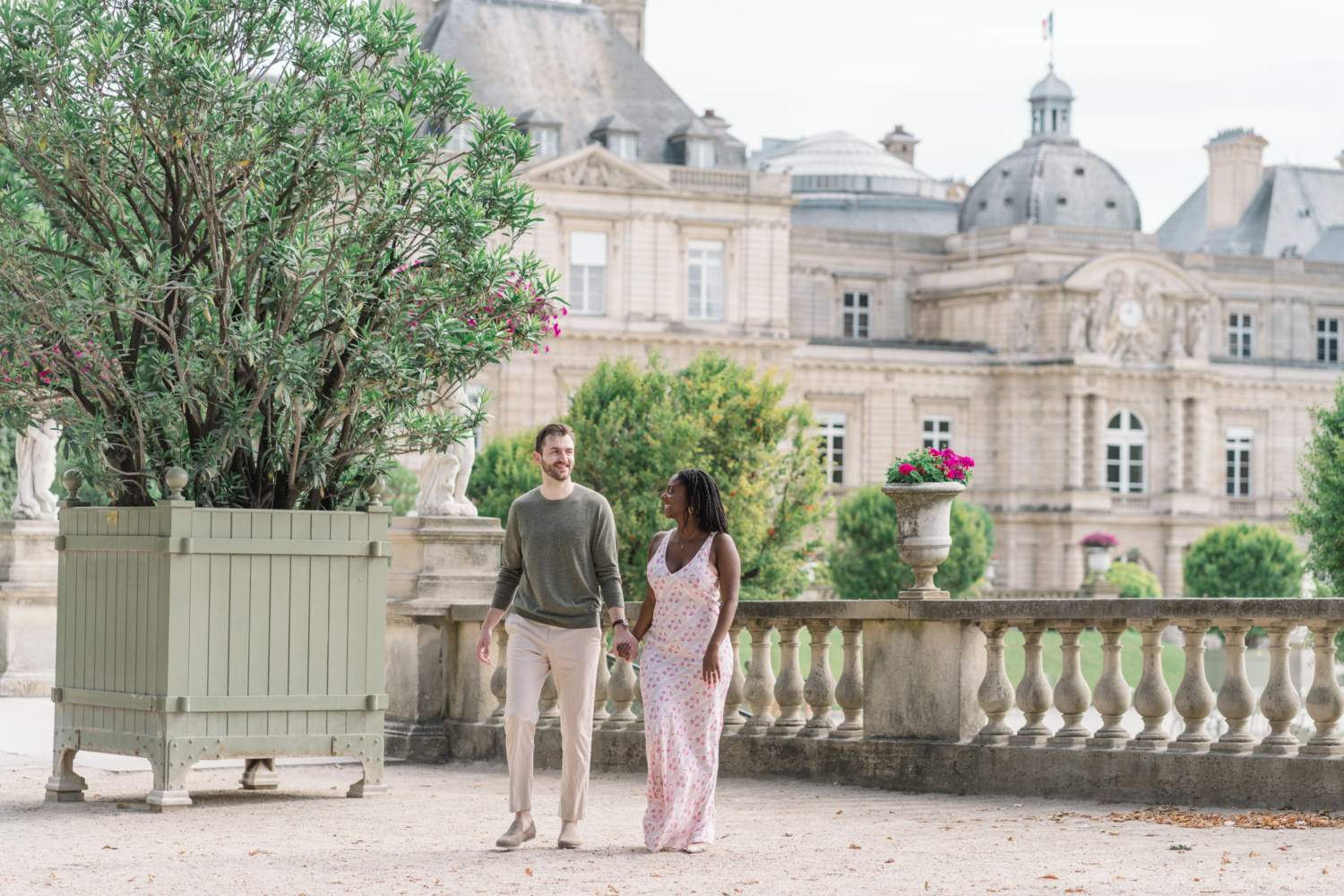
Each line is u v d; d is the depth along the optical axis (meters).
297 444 10.52
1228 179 97.06
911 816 9.89
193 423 10.59
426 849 8.55
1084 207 84.88
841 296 80.06
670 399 40.75
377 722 10.84
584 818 9.94
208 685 10.16
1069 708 10.79
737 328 65.19
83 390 10.70
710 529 8.70
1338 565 31.34
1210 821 9.37
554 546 8.73
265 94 10.37
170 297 10.59
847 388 72.81
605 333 62.34
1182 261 81.38
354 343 10.87
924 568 11.60
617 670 12.95
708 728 8.56
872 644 11.63
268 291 10.83
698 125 66.56
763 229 65.50
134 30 10.06
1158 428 75.75
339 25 10.72
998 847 8.43
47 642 19.98
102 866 7.95
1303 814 9.55
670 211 64.00
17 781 11.91
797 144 103.19
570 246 62.75
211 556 10.18
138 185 10.50
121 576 10.42
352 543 10.68
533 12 67.88
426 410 13.09
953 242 81.06
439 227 10.87
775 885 7.31
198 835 9.08
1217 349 82.25
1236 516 77.38
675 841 8.45
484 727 13.73
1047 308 74.62
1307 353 84.06
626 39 73.38
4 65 10.06
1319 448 31.80
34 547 20.14
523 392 61.53
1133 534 74.69
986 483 74.88
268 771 11.53
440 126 11.07
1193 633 10.29
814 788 11.54
